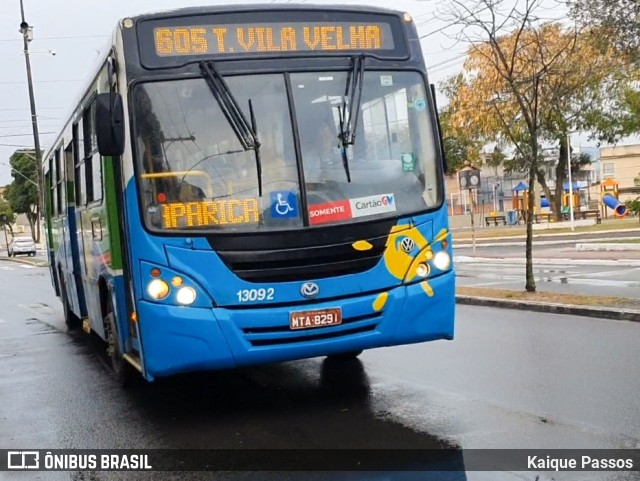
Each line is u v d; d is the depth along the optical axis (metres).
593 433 5.83
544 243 30.02
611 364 8.16
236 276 6.23
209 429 6.61
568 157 40.00
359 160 6.70
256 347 6.26
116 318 7.68
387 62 7.01
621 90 35.81
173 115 6.42
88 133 8.77
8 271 38.88
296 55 6.72
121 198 6.68
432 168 6.99
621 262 19.36
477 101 33.22
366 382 7.95
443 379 7.89
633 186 67.88
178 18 6.57
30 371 10.03
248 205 6.36
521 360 8.65
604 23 14.39
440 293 6.79
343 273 6.46
